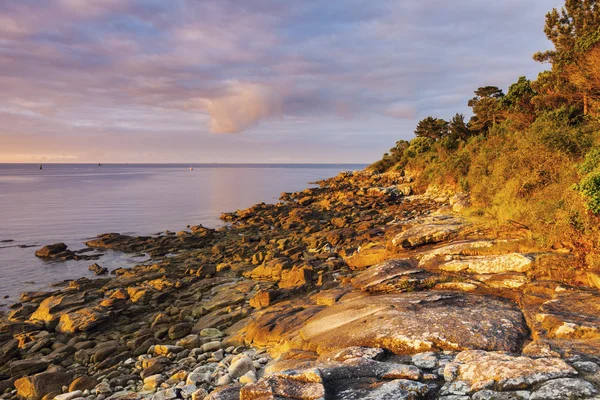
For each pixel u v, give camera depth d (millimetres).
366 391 5398
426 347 7766
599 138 18750
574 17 37781
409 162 73188
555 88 33000
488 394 5086
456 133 61812
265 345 11711
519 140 21891
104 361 12383
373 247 19500
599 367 5613
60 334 15227
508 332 8055
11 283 23281
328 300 13047
